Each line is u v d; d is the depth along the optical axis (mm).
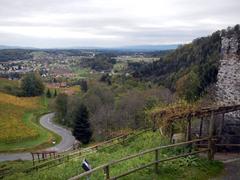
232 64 18719
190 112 17531
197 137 18297
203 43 86812
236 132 17703
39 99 152500
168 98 64062
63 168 21250
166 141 19469
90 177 14445
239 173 14094
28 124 104188
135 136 25562
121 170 14578
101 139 68188
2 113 112625
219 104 19453
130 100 71188
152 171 13820
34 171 27719
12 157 70500
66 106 108562
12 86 168625
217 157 16422
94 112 83125
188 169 14203
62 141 86312
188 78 62281
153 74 115625
